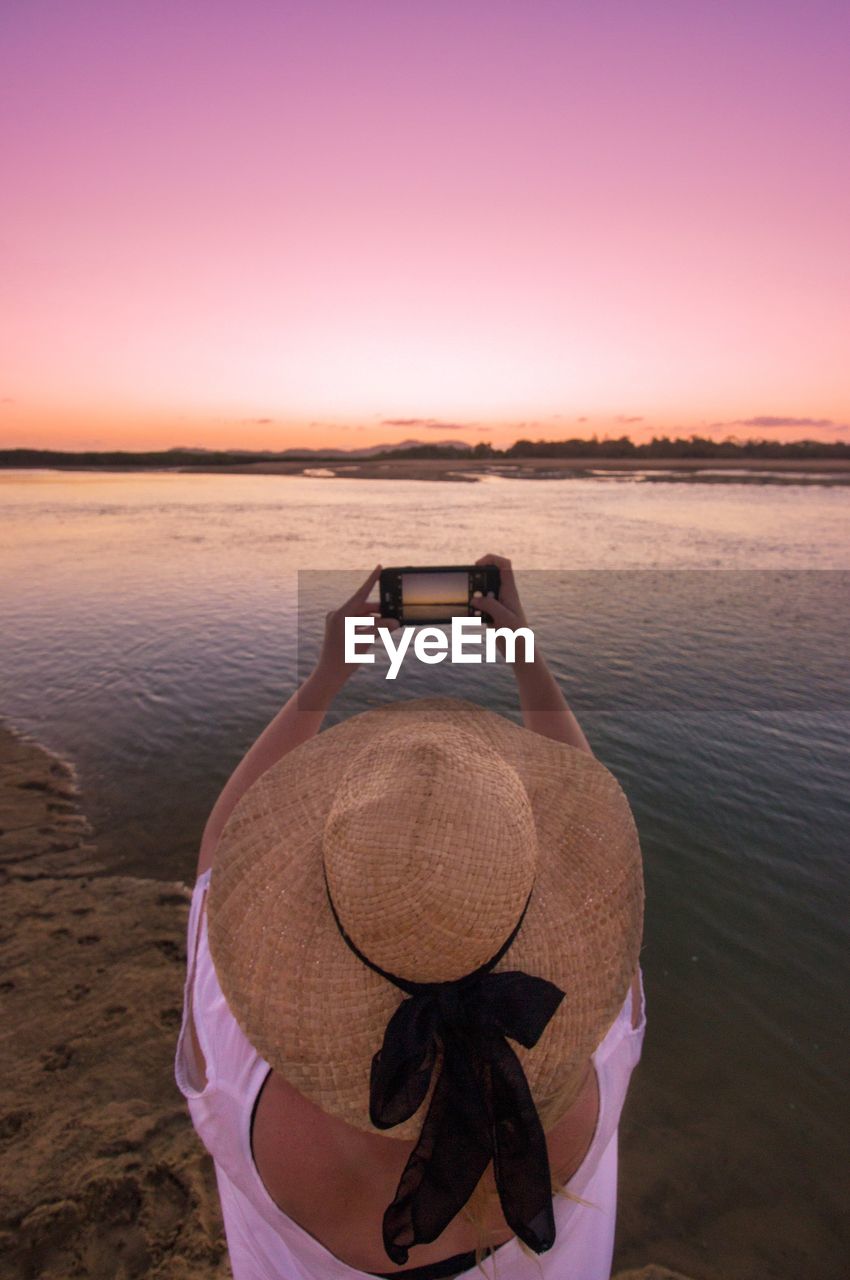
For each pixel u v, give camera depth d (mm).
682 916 3797
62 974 3291
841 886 4016
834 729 5965
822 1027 3135
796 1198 2443
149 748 5910
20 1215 2230
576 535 17516
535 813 863
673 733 5895
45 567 13648
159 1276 2074
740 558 14172
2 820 4773
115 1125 2525
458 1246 752
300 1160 735
